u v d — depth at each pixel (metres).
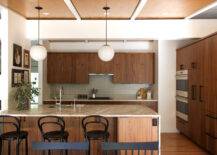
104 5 4.82
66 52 7.59
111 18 5.92
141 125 4.30
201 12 5.36
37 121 4.51
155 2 4.60
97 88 7.87
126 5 4.82
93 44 7.82
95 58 7.56
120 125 4.31
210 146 4.97
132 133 4.30
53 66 7.54
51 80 7.54
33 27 5.99
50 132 4.16
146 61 7.55
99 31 6.03
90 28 6.02
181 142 6.19
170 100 7.28
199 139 5.58
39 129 4.41
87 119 4.51
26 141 4.29
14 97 5.16
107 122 4.22
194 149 5.57
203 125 5.34
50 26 6.03
